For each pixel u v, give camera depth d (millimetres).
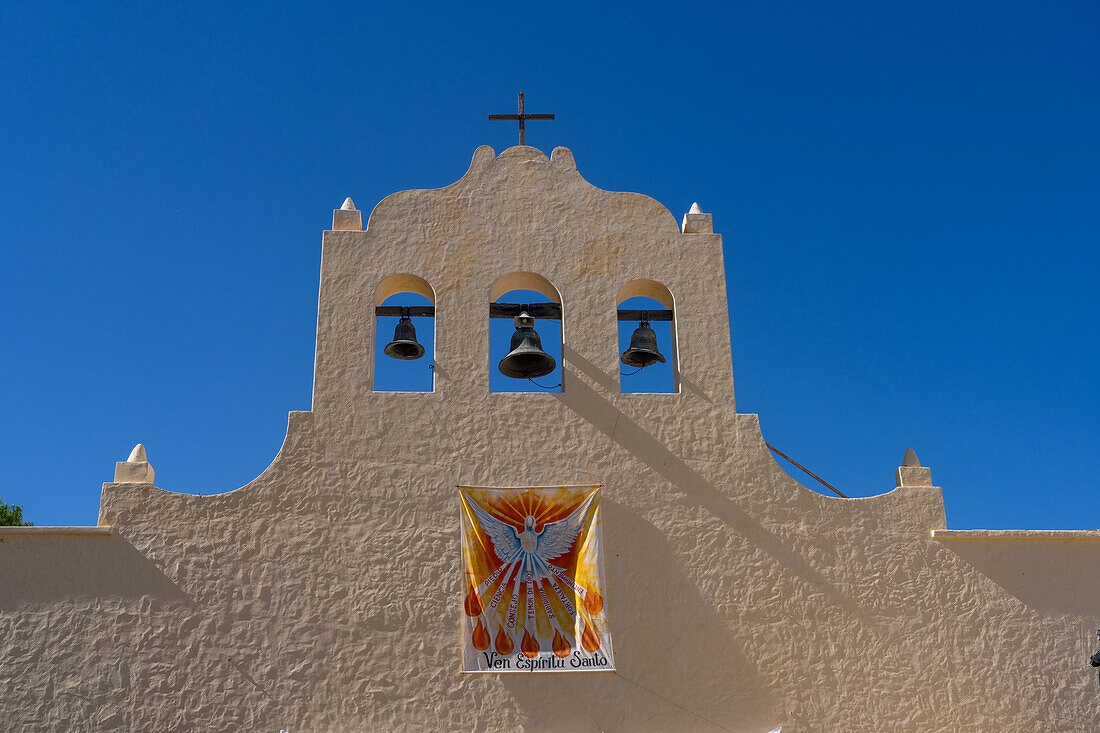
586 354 17312
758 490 16641
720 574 16125
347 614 15523
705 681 15492
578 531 16188
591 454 16672
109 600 15320
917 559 16438
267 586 15602
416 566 15859
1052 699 15711
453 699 15133
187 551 15703
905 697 15594
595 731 15078
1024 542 16672
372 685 15148
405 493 16266
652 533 16281
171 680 14992
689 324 17672
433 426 16703
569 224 18219
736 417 17062
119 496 15930
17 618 15102
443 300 17562
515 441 16688
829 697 15547
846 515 16641
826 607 16031
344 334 17250
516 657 15406
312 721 14922
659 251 18125
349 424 16625
